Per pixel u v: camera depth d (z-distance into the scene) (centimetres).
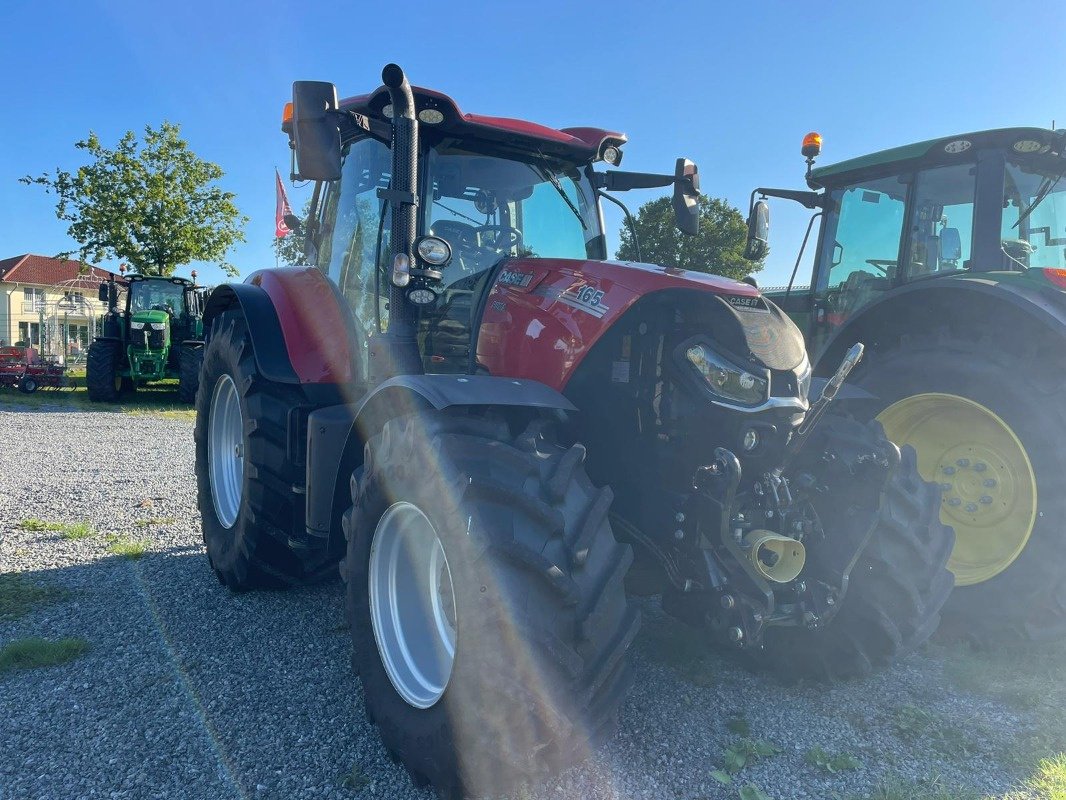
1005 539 341
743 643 233
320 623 335
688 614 254
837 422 281
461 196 325
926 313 377
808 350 520
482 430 226
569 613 202
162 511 533
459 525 205
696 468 252
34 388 1619
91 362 1391
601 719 204
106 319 1472
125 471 688
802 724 255
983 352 346
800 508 256
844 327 407
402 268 276
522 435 229
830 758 233
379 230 328
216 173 2534
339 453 301
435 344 316
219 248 2556
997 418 338
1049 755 236
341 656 302
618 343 268
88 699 264
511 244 336
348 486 296
